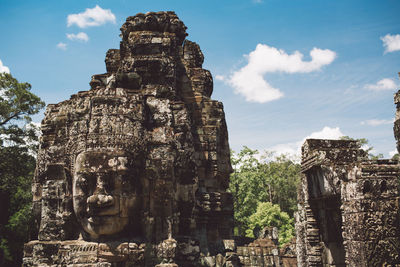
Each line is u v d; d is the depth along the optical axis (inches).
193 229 394.9
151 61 476.7
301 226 380.2
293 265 514.6
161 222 358.3
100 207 332.5
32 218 430.0
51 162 377.4
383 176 255.3
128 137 354.9
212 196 465.7
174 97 468.8
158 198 362.0
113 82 423.8
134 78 426.3
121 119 358.6
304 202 363.6
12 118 1014.4
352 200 260.4
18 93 999.6
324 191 315.9
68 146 360.8
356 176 259.3
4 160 969.5
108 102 362.6
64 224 359.9
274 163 1717.5
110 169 339.6
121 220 341.4
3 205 925.2
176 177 388.8
